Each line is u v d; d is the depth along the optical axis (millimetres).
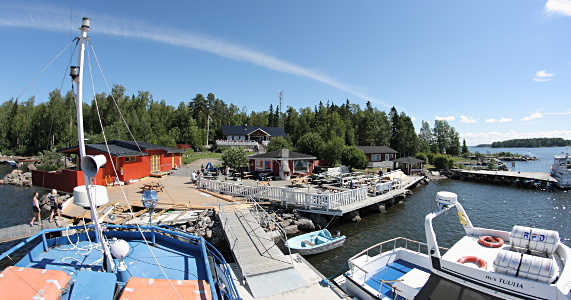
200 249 7699
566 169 33938
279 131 77250
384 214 21703
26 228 11906
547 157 117438
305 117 93938
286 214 17500
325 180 26938
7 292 4340
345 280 10062
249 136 72750
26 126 65812
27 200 23203
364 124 77062
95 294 4684
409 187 34281
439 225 19422
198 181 23062
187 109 81875
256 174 30453
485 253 8445
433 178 43312
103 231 8156
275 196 18875
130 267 6711
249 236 12562
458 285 7809
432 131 94688
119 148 25094
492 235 9406
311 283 9742
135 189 21500
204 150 61906
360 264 10328
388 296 9180
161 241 8273
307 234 14789
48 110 61656
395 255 11398
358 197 20578
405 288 9094
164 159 32250
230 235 12641
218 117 89562
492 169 52281
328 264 13133
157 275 6449
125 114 63812
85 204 5922
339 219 19062
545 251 7809
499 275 7105
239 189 20328
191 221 14938
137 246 7836
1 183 30734
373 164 49844
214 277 7250
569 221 21531
